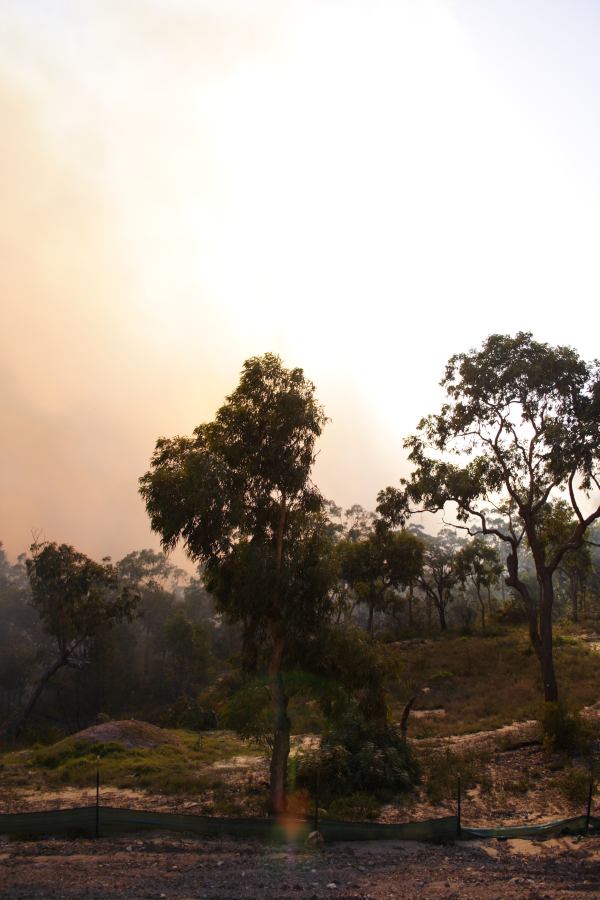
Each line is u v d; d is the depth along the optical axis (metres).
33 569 55.44
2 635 105.00
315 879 10.20
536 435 26.08
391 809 15.95
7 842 12.48
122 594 57.19
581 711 26.42
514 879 10.16
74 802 16.98
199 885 9.77
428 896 9.23
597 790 16.17
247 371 16.61
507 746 22.61
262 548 15.66
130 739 26.50
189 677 73.56
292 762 17.92
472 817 15.08
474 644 49.28
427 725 28.89
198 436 16.31
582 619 65.38
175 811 15.72
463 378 26.72
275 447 16.06
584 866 10.87
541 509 29.05
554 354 25.33
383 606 63.62
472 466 27.38
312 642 15.59
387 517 31.02
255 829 12.99
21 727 51.91
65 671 72.06
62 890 9.40
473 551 65.25
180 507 14.99
